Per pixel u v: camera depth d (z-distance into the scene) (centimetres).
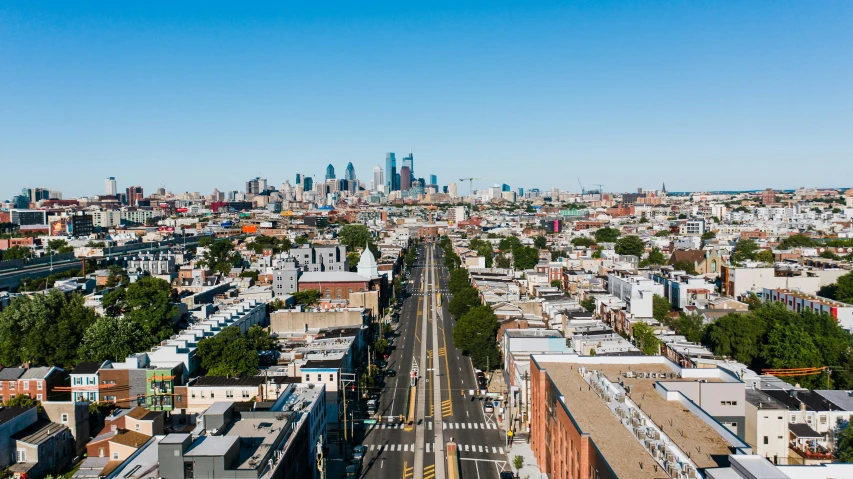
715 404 13538
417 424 18462
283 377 18712
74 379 18475
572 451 11875
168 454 10756
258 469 10775
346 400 19300
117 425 16012
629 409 12369
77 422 16338
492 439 17338
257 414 13225
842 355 19262
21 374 18938
